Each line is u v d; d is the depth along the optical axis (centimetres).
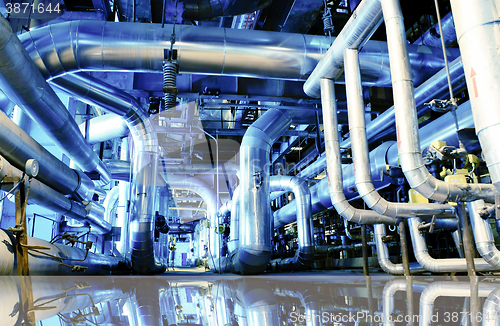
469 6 233
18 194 329
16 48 354
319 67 483
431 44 597
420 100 517
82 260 468
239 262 660
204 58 494
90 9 581
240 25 704
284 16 608
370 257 770
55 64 473
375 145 774
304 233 866
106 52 475
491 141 224
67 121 539
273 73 521
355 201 938
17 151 397
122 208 1173
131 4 547
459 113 442
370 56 517
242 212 665
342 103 685
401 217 392
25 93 414
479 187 305
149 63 493
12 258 310
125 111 608
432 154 322
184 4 510
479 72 228
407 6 626
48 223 819
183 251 1920
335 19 602
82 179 666
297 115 754
